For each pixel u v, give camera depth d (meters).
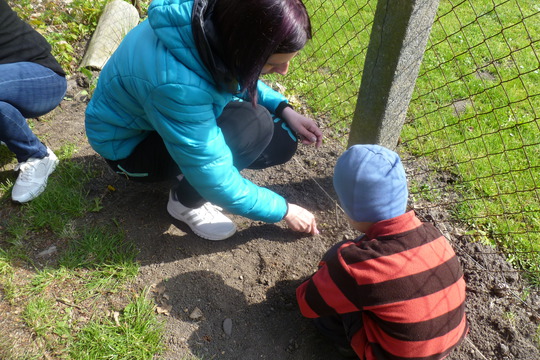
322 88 3.17
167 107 1.42
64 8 3.60
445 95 3.24
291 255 2.13
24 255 1.98
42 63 2.17
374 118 2.11
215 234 2.12
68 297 1.87
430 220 2.30
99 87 1.71
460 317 1.42
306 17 1.24
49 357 1.67
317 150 2.71
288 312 1.91
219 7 1.19
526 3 4.64
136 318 1.80
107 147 1.85
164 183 2.39
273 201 1.82
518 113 3.08
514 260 2.12
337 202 2.40
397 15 1.75
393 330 1.35
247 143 1.92
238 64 1.24
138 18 3.63
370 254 1.36
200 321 1.85
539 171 2.58
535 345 1.81
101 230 2.13
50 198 2.21
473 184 2.49
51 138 2.61
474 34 4.09
